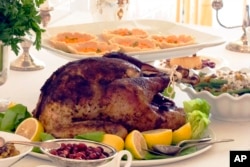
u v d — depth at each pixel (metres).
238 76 1.56
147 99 1.32
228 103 1.49
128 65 1.37
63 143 1.20
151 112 1.31
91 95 1.30
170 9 3.50
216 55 2.18
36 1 1.49
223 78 1.56
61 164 1.14
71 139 1.21
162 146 1.27
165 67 1.96
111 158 1.15
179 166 1.26
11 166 1.20
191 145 1.32
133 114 1.30
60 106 1.29
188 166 1.26
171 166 1.25
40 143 1.18
